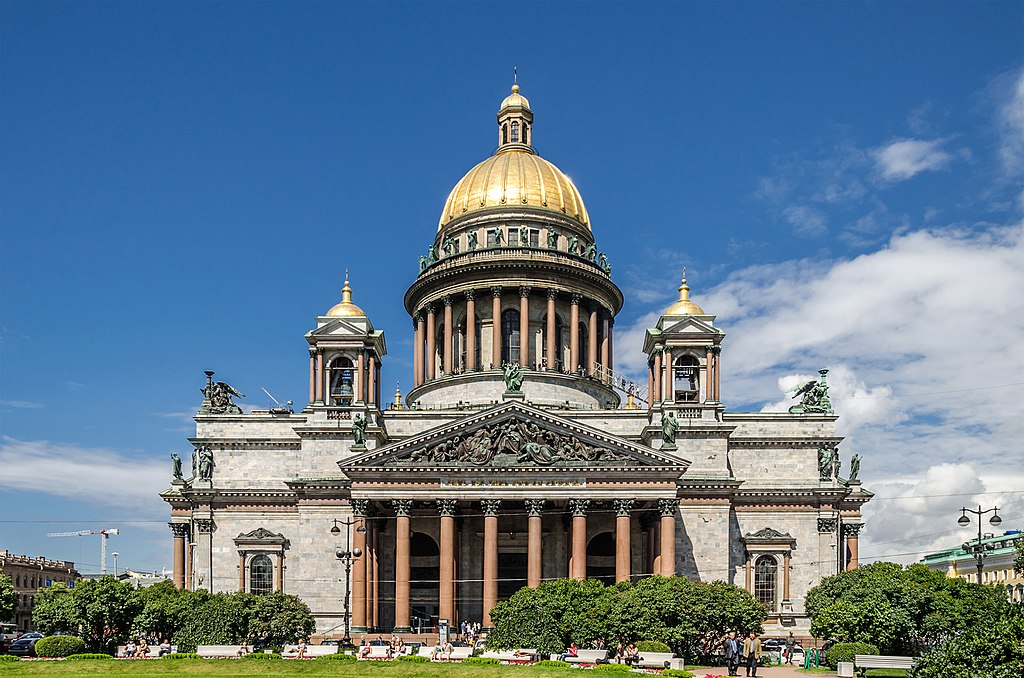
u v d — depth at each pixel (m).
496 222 151.12
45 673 76.00
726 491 122.12
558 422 115.38
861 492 131.00
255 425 132.25
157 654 94.06
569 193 156.88
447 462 114.94
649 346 140.25
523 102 165.00
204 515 128.25
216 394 134.25
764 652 104.81
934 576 98.88
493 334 144.00
